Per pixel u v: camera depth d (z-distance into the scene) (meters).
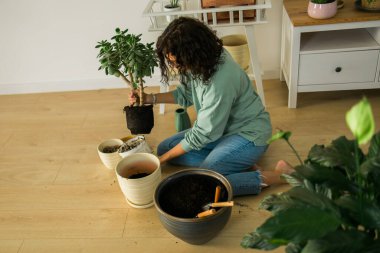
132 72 1.73
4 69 2.71
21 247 1.54
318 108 2.22
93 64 2.66
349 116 0.66
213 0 1.97
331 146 1.05
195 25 1.38
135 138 1.84
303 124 2.09
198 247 1.45
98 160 2.01
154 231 1.55
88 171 1.93
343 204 0.88
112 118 2.37
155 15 2.02
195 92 1.65
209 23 2.06
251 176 1.63
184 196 1.48
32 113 2.51
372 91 2.32
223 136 1.73
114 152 1.82
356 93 2.32
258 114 1.70
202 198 1.47
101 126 2.30
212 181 1.50
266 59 2.53
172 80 2.22
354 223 0.87
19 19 2.50
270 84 2.53
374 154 0.94
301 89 2.16
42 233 1.60
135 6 2.40
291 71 2.10
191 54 1.36
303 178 1.01
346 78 2.10
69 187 1.83
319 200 0.88
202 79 1.45
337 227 0.83
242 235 1.49
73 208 1.71
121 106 2.49
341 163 0.98
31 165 2.01
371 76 2.08
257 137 1.66
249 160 1.69
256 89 2.36
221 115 1.54
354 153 1.01
